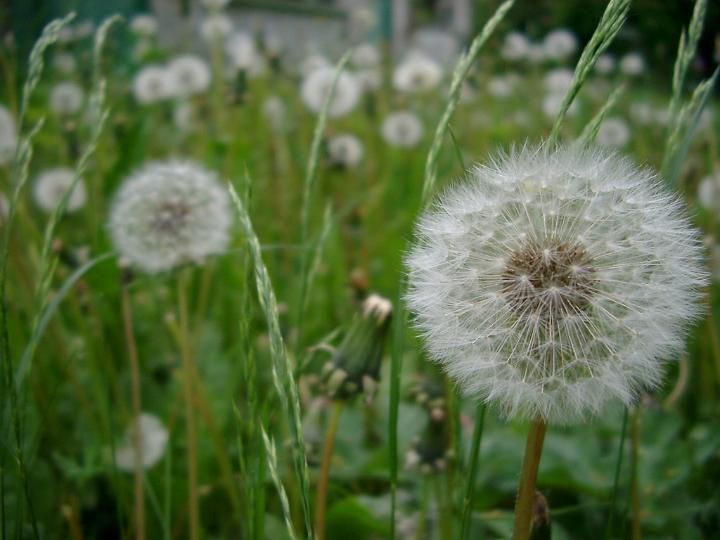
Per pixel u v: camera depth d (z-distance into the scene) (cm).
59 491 21
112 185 29
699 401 25
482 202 12
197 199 20
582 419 10
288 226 36
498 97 63
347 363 16
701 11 14
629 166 12
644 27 65
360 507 18
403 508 20
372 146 45
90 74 46
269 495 20
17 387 14
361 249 34
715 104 67
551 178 12
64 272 30
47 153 42
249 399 12
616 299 11
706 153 35
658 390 11
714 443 21
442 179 39
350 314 30
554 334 11
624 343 11
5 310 13
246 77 42
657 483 20
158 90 46
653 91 62
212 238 20
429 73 52
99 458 21
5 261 13
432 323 11
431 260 12
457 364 11
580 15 79
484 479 20
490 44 62
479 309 11
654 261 11
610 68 60
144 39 68
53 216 15
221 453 19
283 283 33
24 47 44
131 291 28
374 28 111
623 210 12
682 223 11
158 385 27
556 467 20
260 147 43
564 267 11
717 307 27
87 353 23
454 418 14
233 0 96
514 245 12
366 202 40
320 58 63
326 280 31
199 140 43
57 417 23
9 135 29
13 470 19
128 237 20
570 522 19
